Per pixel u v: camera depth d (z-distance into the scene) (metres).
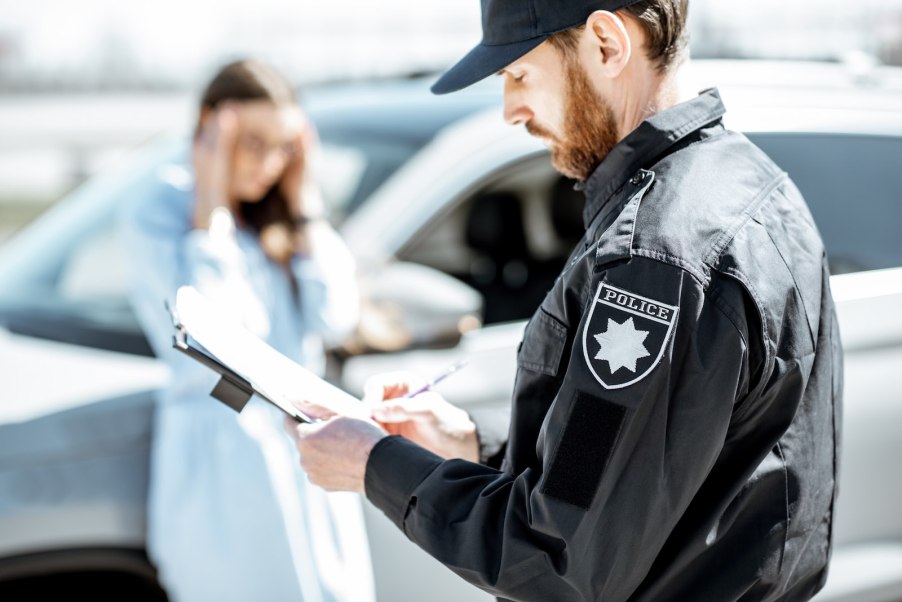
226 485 2.33
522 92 1.54
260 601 2.30
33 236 3.38
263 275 2.47
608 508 1.32
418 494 1.45
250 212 2.53
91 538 2.44
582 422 1.33
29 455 2.42
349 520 2.40
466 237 3.08
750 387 1.38
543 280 3.21
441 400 1.83
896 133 2.82
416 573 2.39
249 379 1.60
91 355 2.74
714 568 1.43
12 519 2.38
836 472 1.56
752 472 1.41
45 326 2.88
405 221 2.88
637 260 1.35
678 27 1.46
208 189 2.44
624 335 1.33
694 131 1.47
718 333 1.32
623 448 1.32
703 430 1.33
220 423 2.36
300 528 2.35
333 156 3.18
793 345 1.41
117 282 3.06
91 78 17.69
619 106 1.48
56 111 16.17
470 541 1.40
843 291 2.58
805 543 1.48
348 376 2.52
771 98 2.76
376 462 1.50
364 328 2.56
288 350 2.47
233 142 2.47
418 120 3.22
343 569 2.36
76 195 3.59
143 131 14.72
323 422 1.59
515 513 1.38
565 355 1.46
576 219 3.29
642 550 1.34
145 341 2.80
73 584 2.48
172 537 2.35
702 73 2.83
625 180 1.47
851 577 2.53
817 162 2.70
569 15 1.44
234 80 2.48
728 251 1.36
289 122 2.50
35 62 17.47
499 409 1.89
